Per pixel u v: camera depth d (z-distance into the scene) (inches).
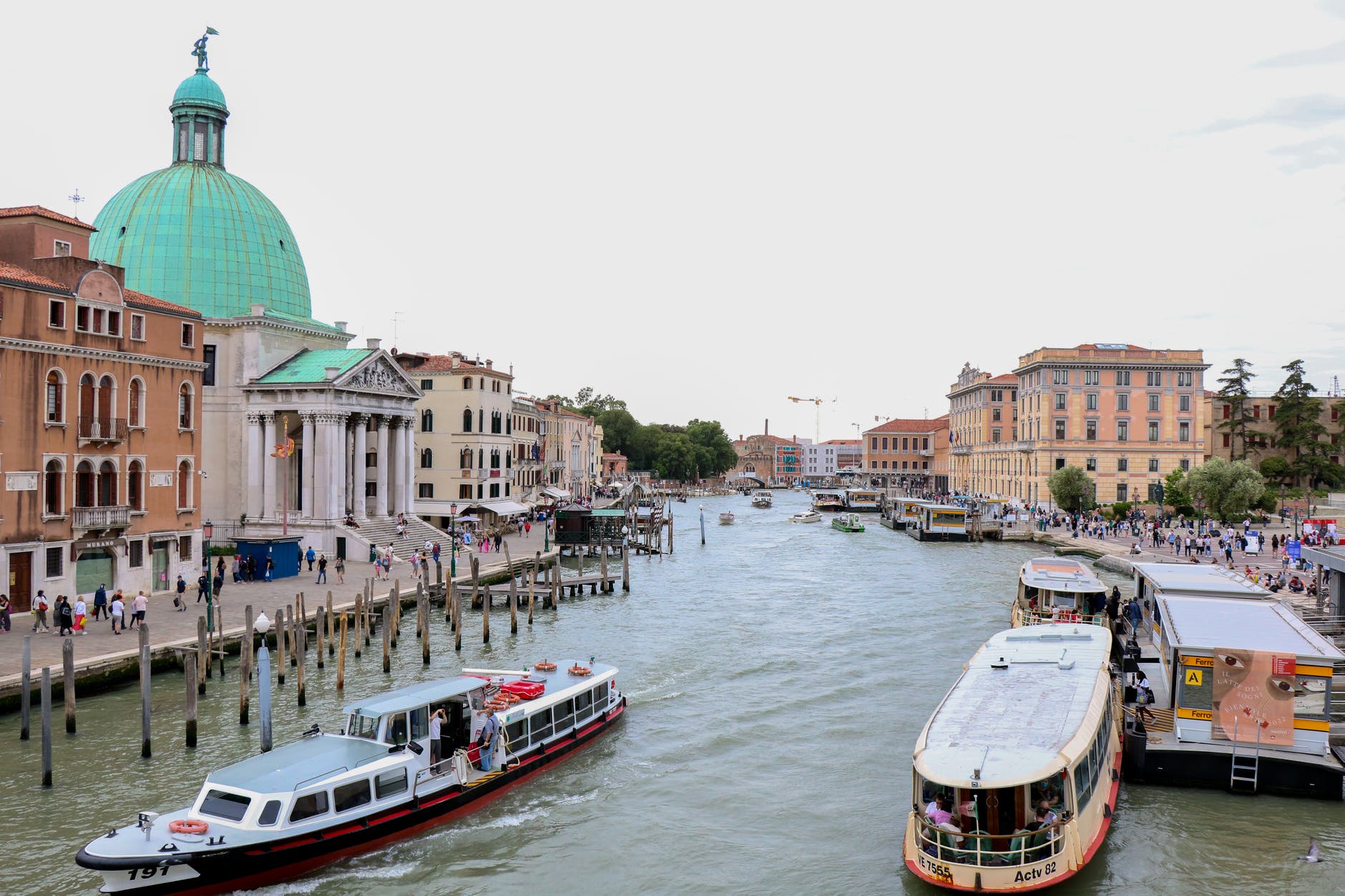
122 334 1800.0
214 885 802.8
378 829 896.9
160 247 2753.4
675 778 1083.9
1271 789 963.3
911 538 4197.8
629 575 2753.4
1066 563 1820.9
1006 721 878.4
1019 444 4554.6
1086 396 4266.7
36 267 1749.5
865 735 1216.8
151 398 1872.5
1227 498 3245.6
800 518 5388.8
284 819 834.2
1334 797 948.0
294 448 2834.6
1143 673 1272.1
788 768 1109.7
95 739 1160.8
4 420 1571.1
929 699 1370.6
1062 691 952.9
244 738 1177.4
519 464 4197.8
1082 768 827.4
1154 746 986.1
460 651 1692.9
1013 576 2728.8
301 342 2920.8
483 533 3275.1
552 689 1175.6
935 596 2317.9
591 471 6668.3
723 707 1338.6
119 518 1763.0
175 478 1936.5
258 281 2837.1
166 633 1531.7
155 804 972.6
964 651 1672.0
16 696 1237.1
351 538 2608.3
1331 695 1012.5
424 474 3567.9
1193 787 984.3
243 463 2765.7
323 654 1549.0
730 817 981.8
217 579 1839.3
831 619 1996.8
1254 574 2036.2
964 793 797.2
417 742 965.2
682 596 2354.8
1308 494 3737.7
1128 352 4256.9
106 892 763.4
